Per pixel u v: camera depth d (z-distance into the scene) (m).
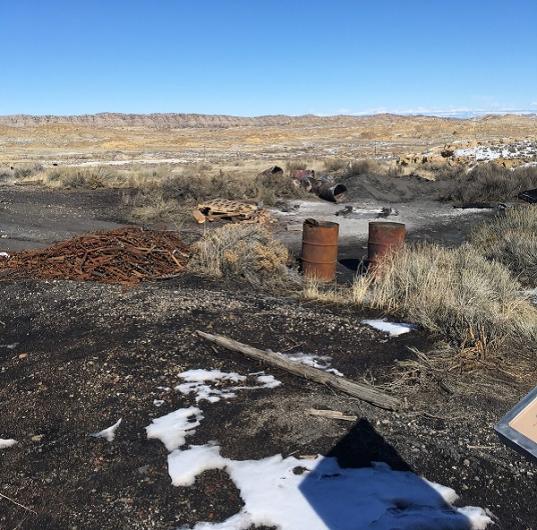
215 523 3.59
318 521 3.57
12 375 5.80
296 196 21.58
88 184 22.80
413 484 3.94
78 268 9.44
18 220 15.91
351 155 50.28
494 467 4.16
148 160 48.34
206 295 8.11
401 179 24.27
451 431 4.61
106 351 6.14
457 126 114.19
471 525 3.57
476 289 7.48
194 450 4.34
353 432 4.54
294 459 4.21
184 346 6.22
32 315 7.57
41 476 4.11
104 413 4.94
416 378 5.51
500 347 6.29
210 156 54.91
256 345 6.37
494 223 14.67
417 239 14.20
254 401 5.04
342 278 10.51
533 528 3.60
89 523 3.63
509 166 27.94
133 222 16.09
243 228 10.67
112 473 4.11
